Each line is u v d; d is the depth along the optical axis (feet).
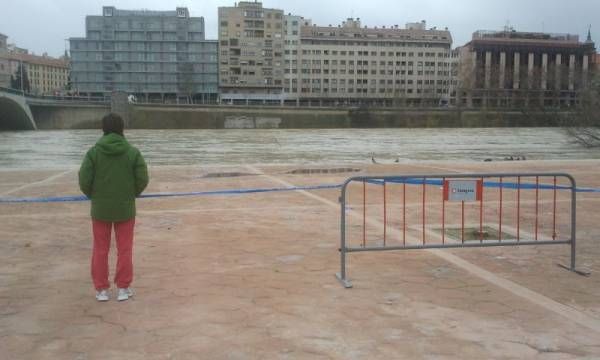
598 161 79.61
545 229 30.37
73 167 73.77
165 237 27.84
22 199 41.91
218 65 499.92
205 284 19.69
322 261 23.06
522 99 485.97
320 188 48.19
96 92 484.33
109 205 17.33
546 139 253.85
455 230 29.81
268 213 35.22
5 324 15.94
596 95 178.40
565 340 14.66
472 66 524.11
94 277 17.84
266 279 20.33
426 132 336.29
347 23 582.76
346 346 14.20
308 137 272.72
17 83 508.12
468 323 15.89
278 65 508.12
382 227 30.40
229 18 495.82
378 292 18.79
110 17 479.00
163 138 259.19
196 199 41.70
